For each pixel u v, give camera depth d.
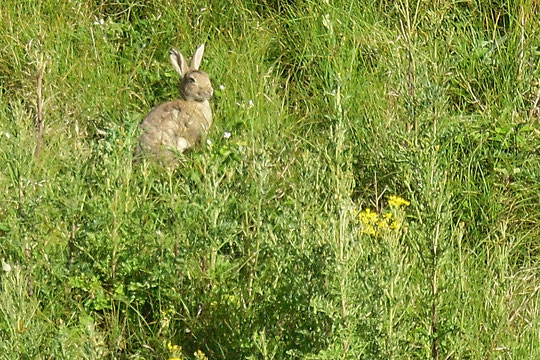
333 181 8.81
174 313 9.51
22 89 13.70
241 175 10.10
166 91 14.60
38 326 8.73
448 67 12.18
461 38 14.12
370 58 14.30
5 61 14.40
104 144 10.80
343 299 8.20
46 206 10.06
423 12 14.65
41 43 13.80
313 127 13.45
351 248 8.37
